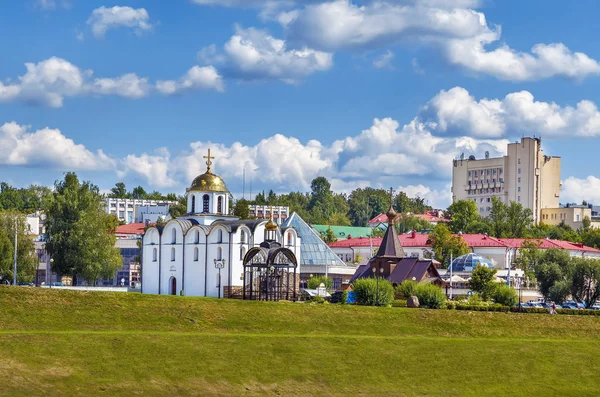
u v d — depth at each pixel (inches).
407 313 4948.3
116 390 3531.0
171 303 4562.0
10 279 7066.9
